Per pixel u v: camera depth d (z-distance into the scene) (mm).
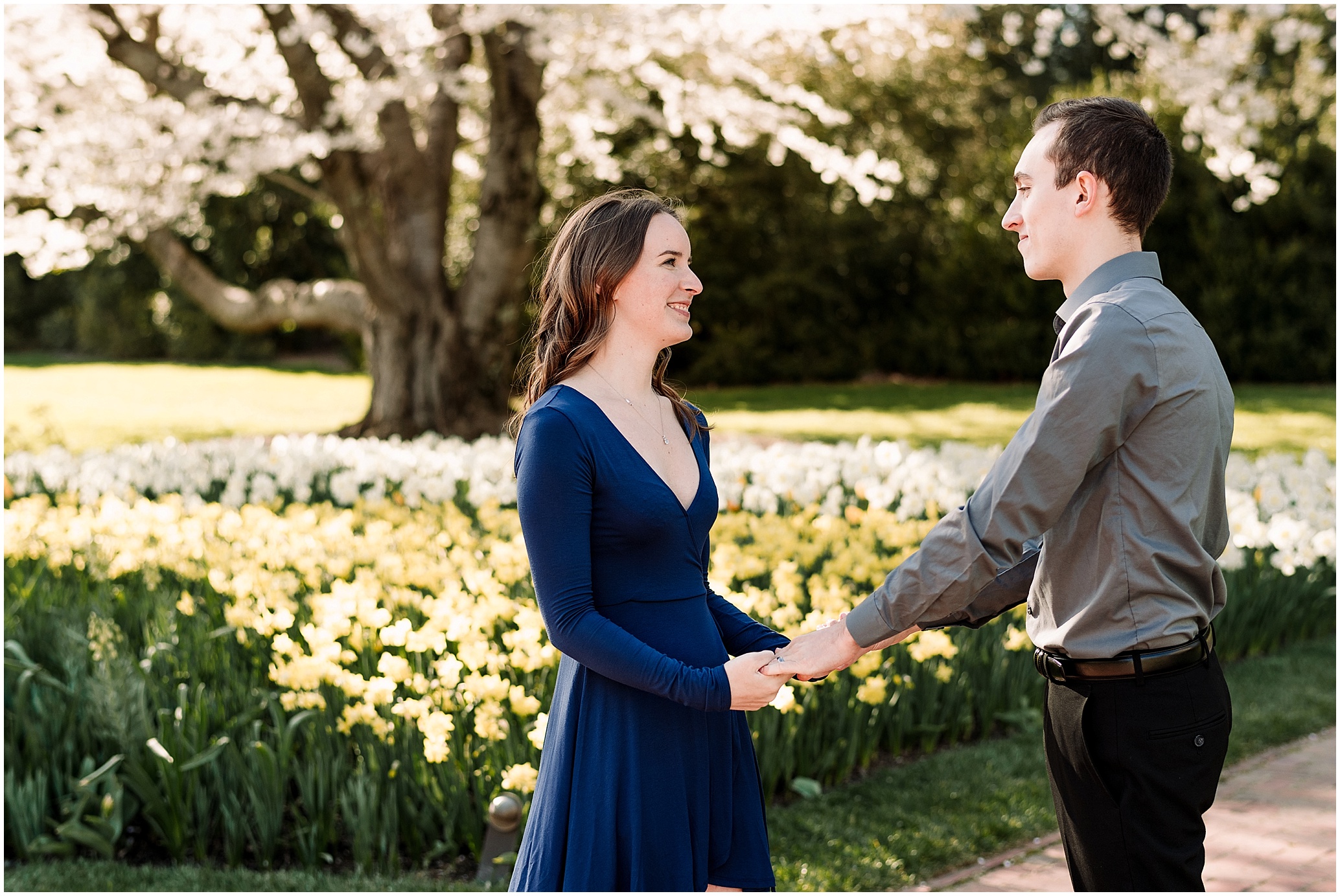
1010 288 19594
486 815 3119
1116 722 1844
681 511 1943
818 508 5258
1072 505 1875
